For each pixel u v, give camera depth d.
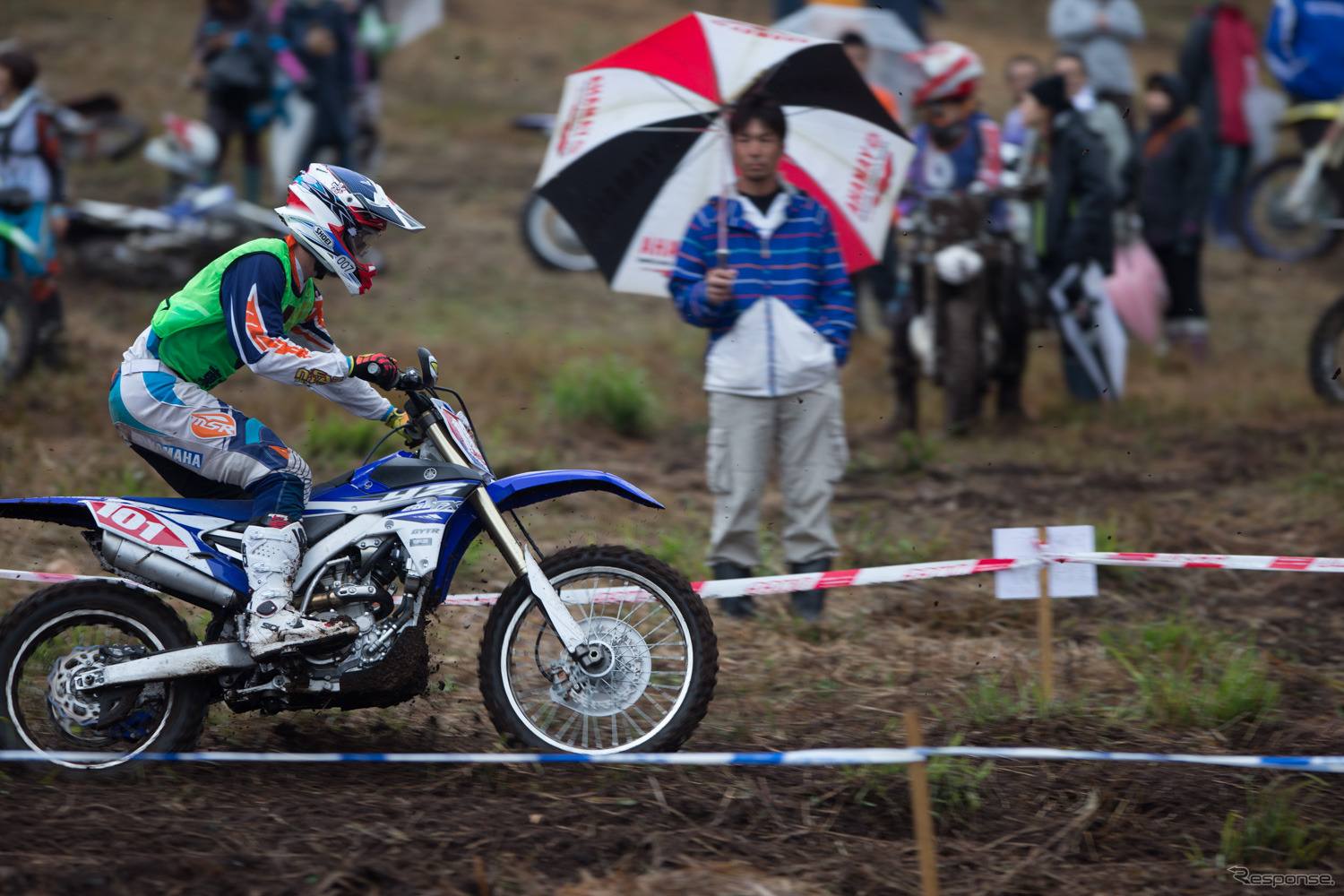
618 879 12.25
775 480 29.73
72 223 39.97
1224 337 43.53
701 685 14.88
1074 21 40.06
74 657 14.35
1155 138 38.72
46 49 64.75
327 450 28.36
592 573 15.10
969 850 13.31
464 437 15.25
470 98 66.25
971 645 20.08
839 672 18.78
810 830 13.59
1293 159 50.25
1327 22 48.94
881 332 42.81
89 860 12.11
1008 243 30.77
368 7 48.28
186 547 14.41
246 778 14.57
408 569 14.53
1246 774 15.16
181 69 63.88
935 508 26.94
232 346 14.34
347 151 43.81
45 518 14.72
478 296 44.41
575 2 83.69
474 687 17.89
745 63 19.91
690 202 20.69
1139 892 12.51
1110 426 33.06
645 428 32.75
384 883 11.95
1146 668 18.47
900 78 36.50
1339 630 20.56
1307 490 27.20
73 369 32.88
